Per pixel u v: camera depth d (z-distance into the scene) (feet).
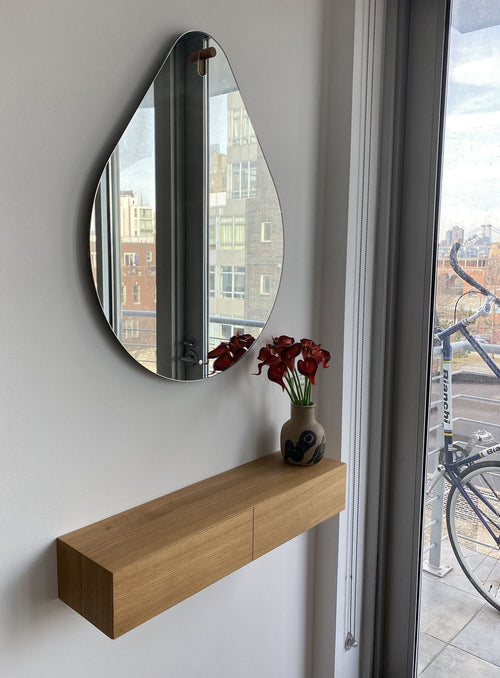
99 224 3.76
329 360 5.60
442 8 5.47
